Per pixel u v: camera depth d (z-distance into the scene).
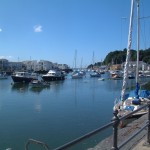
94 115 31.03
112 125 5.53
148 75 109.25
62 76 110.88
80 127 24.89
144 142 8.58
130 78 89.56
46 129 24.41
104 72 175.75
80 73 130.00
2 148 19.39
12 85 86.19
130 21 23.00
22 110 36.56
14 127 25.58
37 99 50.22
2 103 44.88
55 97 53.31
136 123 13.09
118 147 5.96
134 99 22.06
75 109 36.19
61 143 20.22
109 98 50.19
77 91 66.00
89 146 16.48
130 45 22.98
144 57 121.44
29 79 92.06
